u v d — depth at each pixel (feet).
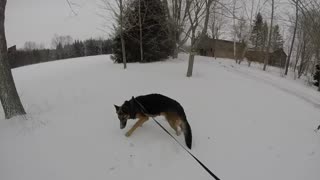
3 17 9.41
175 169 7.11
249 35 51.52
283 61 66.23
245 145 8.61
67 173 6.82
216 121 10.46
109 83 17.03
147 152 7.77
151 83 16.98
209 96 14.39
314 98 19.15
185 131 8.02
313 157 8.09
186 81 18.15
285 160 7.85
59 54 74.59
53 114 10.45
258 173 7.14
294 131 10.12
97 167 7.08
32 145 7.98
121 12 24.64
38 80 20.04
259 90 17.95
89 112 10.74
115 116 10.28
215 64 33.71
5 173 6.75
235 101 13.92
